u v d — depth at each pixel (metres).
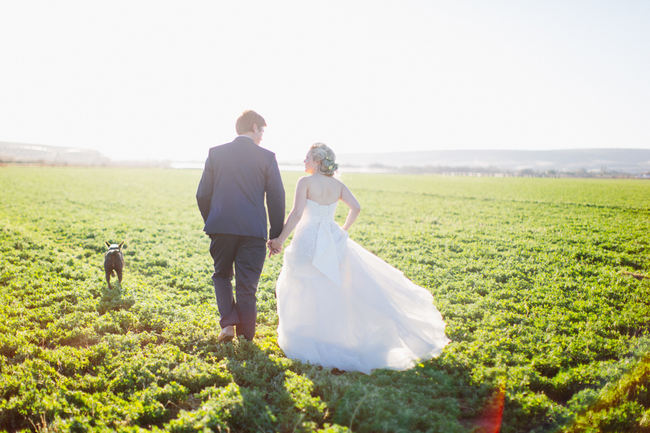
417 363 4.17
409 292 4.45
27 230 11.87
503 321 5.63
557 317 5.81
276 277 7.87
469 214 20.00
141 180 42.75
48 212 16.31
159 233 12.81
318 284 4.24
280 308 4.45
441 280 7.87
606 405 3.50
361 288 4.24
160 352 4.42
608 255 10.38
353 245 4.53
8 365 4.00
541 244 11.72
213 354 4.43
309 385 3.66
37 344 4.66
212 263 9.12
